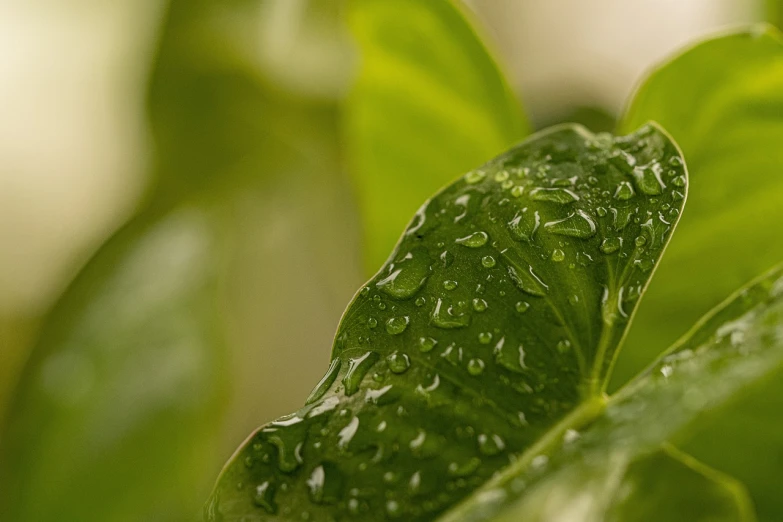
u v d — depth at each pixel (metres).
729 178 0.45
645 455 0.39
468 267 0.41
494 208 0.42
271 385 0.85
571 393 0.40
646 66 0.95
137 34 0.92
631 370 0.46
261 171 0.74
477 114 0.49
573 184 0.42
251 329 0.79
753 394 0.42
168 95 0.72
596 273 0.41
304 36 0.71
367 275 0.51
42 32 0.97
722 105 0.45
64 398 0.56
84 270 0.64
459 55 0.48
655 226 0.41
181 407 0.56
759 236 0.45
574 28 0.96
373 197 0.51
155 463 0.54
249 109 0.72
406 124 0.49
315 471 0.39
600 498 0.39
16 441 0.55
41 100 1.00
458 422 0.40
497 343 0.40
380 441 0.40
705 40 0.45
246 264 0.75
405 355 0.40
